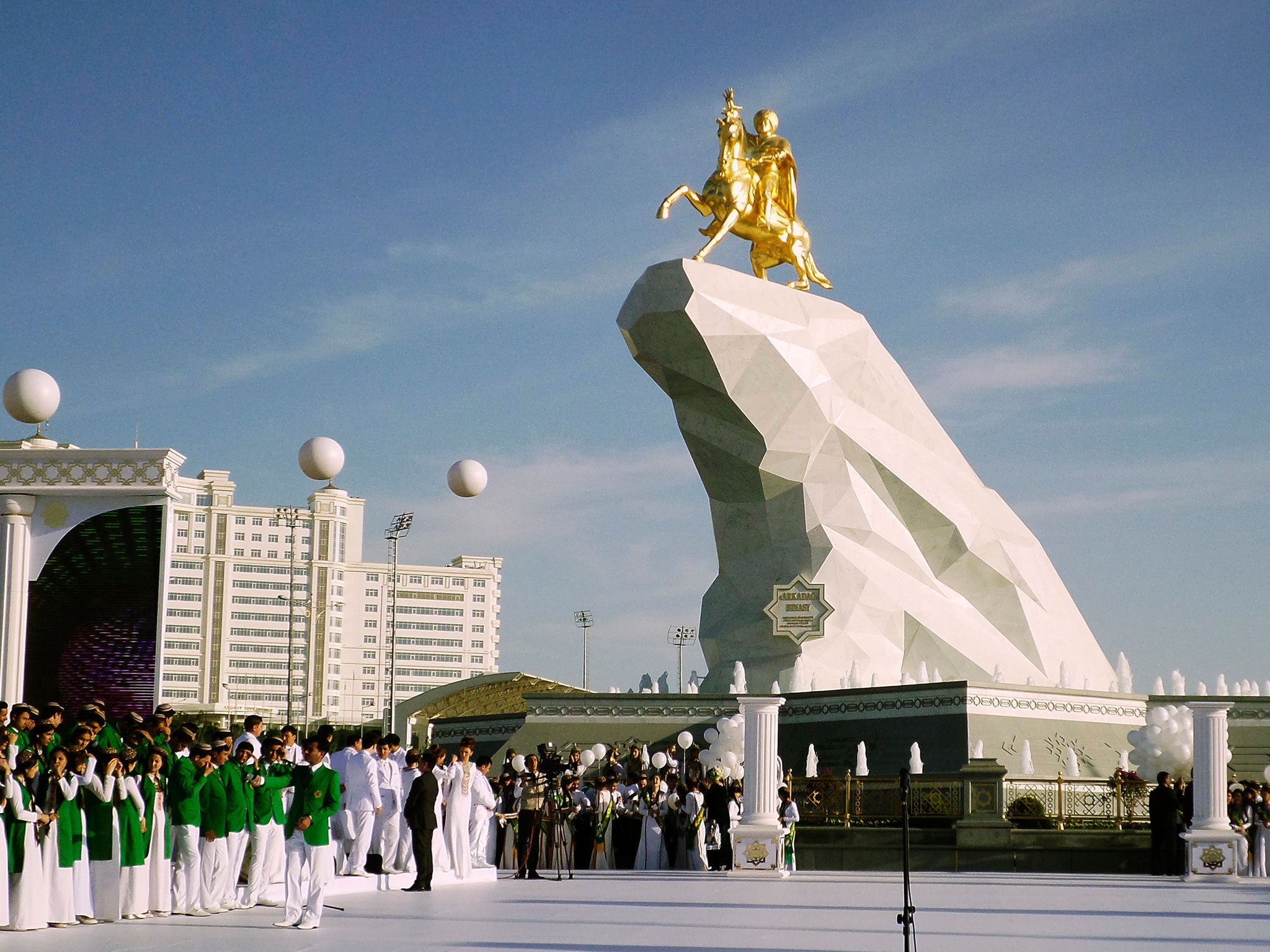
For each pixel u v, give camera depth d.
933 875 28.36
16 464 28.12
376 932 15.69
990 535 47.56
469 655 194.38
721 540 46.84
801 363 45.00
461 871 25.20
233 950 13.58
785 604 44.09
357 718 187.00
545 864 30.27
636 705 40.88
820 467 45.62
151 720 20.06
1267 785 30.03
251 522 183.12
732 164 46.59
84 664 28.25
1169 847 28.52
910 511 46.84
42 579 28.36
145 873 17.59
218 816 18.45
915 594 45.25
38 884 15.79
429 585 194.25
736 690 42.69
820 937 15.41
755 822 26.83
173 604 178.38
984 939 15.55
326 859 16.58
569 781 27.80
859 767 36.69
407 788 24.94
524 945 14.25
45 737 16.62
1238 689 46.03
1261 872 29.02
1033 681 45.41
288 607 183.38
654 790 31.03
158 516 28.55
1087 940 15.64
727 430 45.62
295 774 16.70
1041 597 47.94
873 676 43.25
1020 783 31.59
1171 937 16.06
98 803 17.00
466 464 38.72
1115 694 40.12
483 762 26.69
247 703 179.62
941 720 36.94
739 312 43.91
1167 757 34.50
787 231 47.44
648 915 17.84
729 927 16.41
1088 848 30.03
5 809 15.59
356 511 191.12
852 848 30.91
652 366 45.25
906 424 48.19
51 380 29.05
